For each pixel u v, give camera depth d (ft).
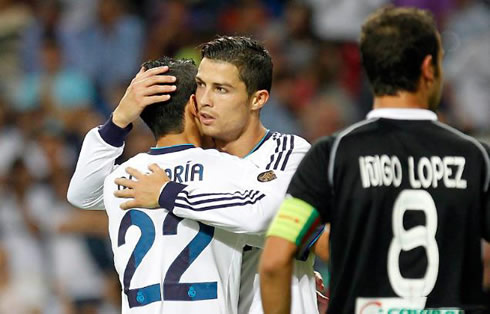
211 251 44.73
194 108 46.29
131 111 45.93
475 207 38.91
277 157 46.39
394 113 39.63
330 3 122.31
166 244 44.57
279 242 39.06
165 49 125.39
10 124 116.47
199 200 43.50
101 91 122.42
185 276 44.24
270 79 46.93
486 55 121.08
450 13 123.13
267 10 127.13
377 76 39.73
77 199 47.93
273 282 39.17
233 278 45.39
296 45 122.42
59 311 95.40
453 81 120.06
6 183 101.40
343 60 121.90
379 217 38.75
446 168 39.01
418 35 39.09
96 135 46.85
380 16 39.86
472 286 38.91
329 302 39.45
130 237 45.16
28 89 121.49
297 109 117.39
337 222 39.24
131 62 125.80
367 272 38.70
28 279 96.02
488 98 119.85
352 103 119.44
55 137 108.06
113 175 46.52
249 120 46.70
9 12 134.41
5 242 97.55
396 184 38.88
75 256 97.81
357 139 39.52
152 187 44.47
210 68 45.34
